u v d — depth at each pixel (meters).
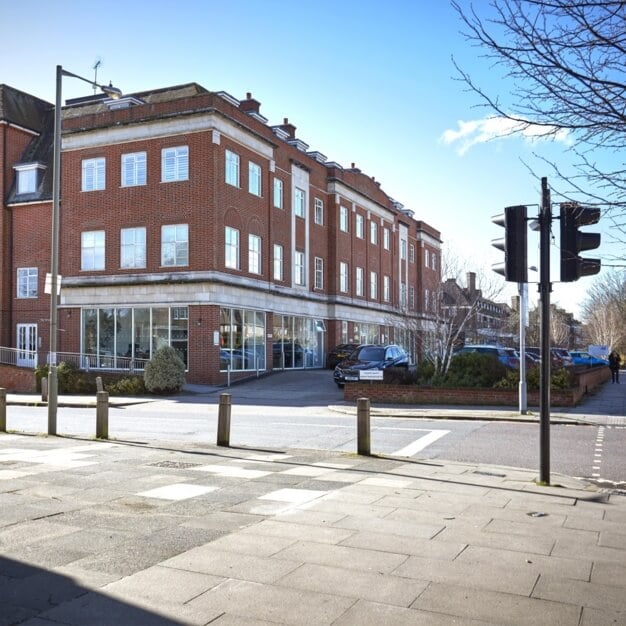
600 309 72.81
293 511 7.87
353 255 47.69
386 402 23.31
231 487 9.23
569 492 9.00
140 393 27.98
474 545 6.54
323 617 4.85
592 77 6.02
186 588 5.41
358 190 48.38
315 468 10.79
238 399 25.58
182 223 31.98
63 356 33.88
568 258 9.01
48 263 36.53
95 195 34.03
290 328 39.16
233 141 33.25
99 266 33.81
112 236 33.53
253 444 13.87
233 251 33.12
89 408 23.30
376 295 52.00
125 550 6.39
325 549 6.39
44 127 40.66
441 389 22.70
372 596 5.23
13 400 25.56
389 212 55.25
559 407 21.47
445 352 24.81
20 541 6.69
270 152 36.62
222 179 32.22
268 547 6.46
